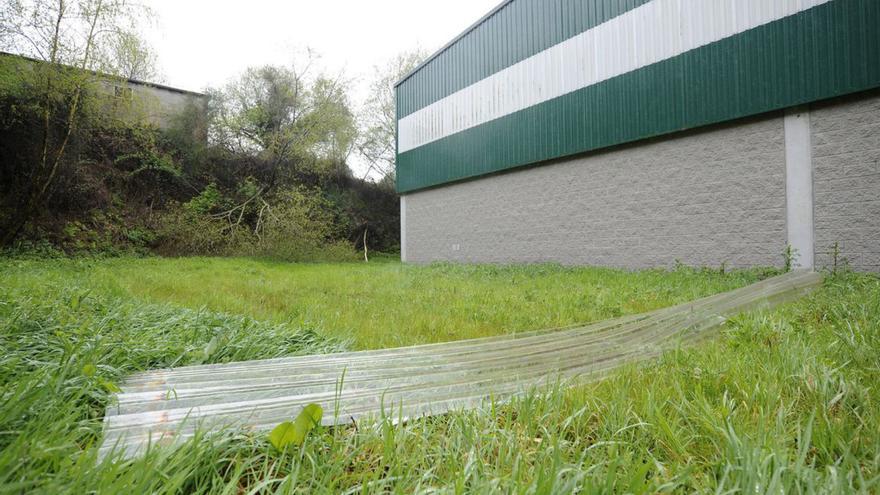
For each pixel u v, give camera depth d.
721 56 7.44
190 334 2.53
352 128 20.45
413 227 15.91
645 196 8.78
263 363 2.18
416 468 1.10
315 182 19.47
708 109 7.61
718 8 7.48
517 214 11.81
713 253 7.73
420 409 1.51
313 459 1.10
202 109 17.61
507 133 11.77
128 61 11.96
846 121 6.28
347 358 2.33
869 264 6.10
